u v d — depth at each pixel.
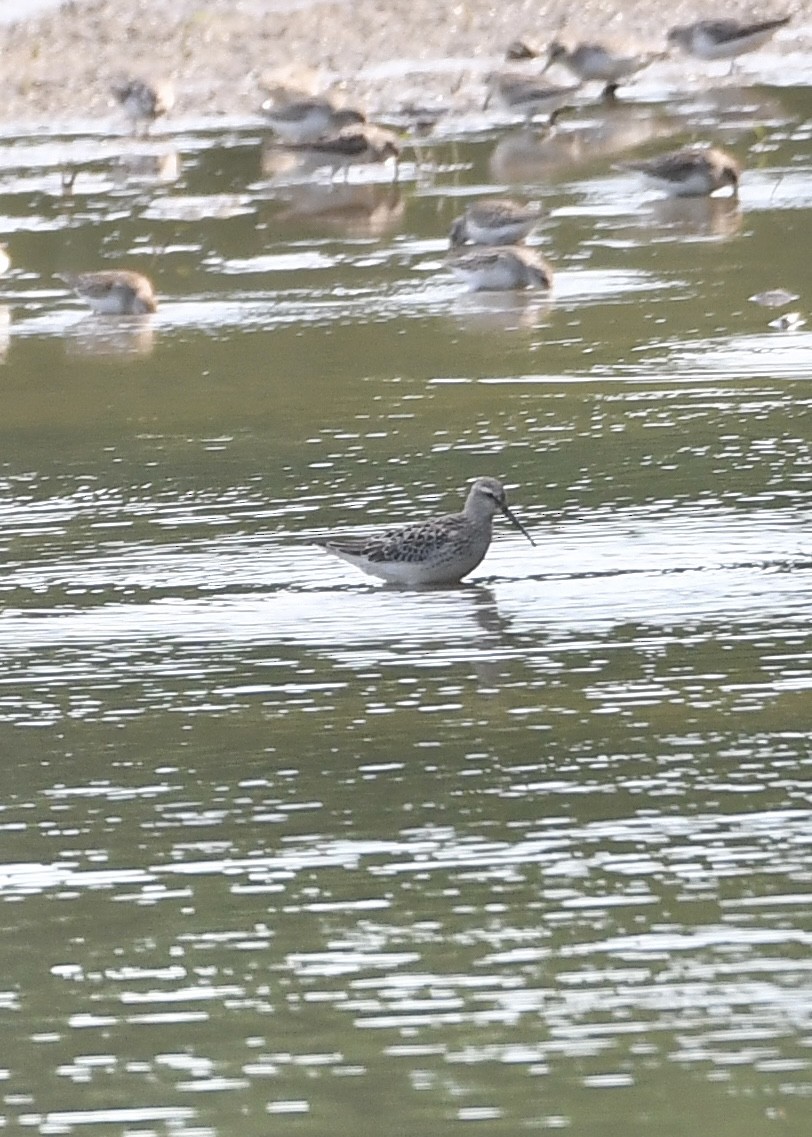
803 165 31.89
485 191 31.72
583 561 16.94
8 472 20.03
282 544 17.69
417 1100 9.77
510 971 10.83
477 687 14.52
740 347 22.98
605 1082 9.82
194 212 31.14
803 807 12.46
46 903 11.82
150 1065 10.19
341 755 13.52
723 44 38.06
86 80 39.22
